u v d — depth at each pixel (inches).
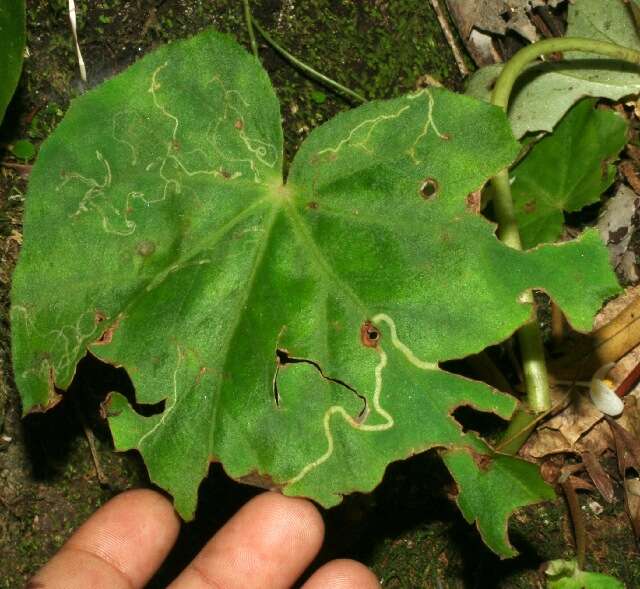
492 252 8.8
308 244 9.2
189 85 9.2
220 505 10.6
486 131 8.9
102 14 10.2
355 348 9.0
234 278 9.2
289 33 10.7
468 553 10.9
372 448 8.8
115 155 9.1
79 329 8.9
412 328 8.9
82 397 10.3
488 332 8.8
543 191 10.9
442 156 8.9
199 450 8.9
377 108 9.1
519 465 8.6
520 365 10.8
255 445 8.9
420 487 10.9
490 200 10.5
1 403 10.0
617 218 11.3
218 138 9.2
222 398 9.0
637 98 10.9
